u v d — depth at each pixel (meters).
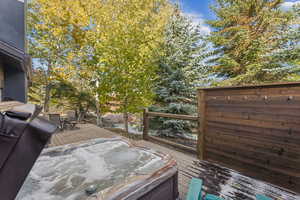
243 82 6.30
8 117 0.76
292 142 2.03
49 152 2.44
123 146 2.79
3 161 0.70
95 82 7.68
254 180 2.31
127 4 6.70
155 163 2.07
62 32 7.41
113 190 1.33
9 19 2.88
